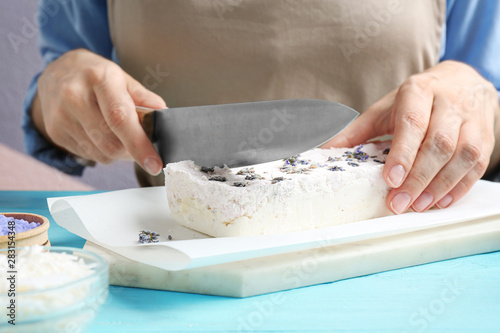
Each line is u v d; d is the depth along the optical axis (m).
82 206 0.95
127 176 2.06
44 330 0.53
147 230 0.90
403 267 0.83
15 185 2.02
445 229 0.90
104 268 0.59
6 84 1.94
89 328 0.59
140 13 1.43
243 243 0.76
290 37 1.43
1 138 1.99
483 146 1.02
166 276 0.74
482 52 1.53
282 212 0.87
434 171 0.91
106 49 1.66
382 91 1.53
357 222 0.88
